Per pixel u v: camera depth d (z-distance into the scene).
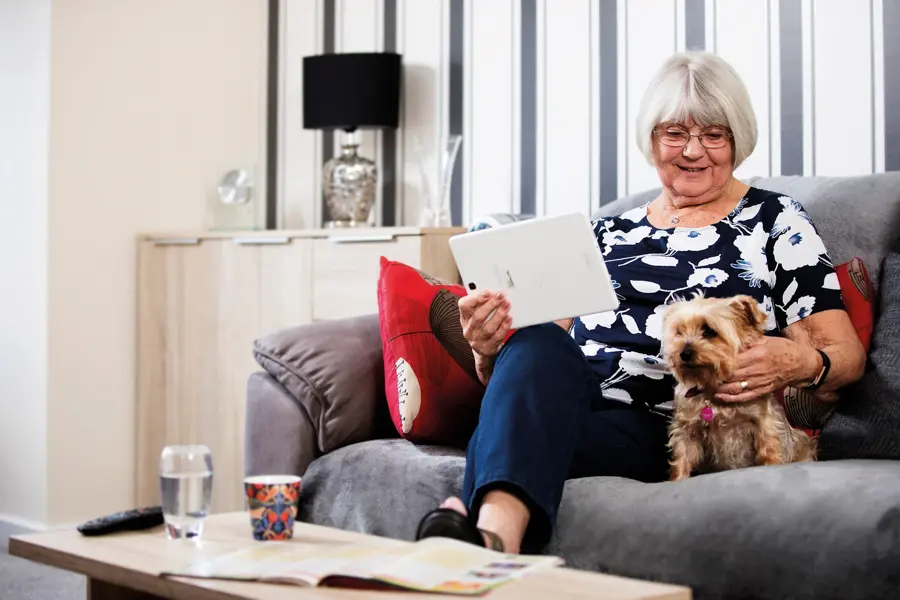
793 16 2.81
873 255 2.11
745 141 2.05
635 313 2.03
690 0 3.02
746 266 1.97
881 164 2.66
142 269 3.80
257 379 2.37
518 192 3.43
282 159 4.03
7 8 3.75
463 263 1.83
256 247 3.50
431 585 1.13
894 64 2.63
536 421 1.58
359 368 2.29
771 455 1.74
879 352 1.90
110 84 3.75
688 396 1.79
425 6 3.66
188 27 3.96
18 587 2.81
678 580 1.54
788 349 1.78
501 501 1.51
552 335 1.73
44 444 3.61
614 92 3.20
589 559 1.64
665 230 2.09
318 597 1.14
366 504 2.08
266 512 1.46
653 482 1.92
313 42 3.95
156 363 3.76
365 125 3.56
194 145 4.00
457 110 3.58
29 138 3.67
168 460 1.48
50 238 3.60
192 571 1.27
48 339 3.60
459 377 2.16
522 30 3.41
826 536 1.43
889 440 1.82
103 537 1.50
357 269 3.26
